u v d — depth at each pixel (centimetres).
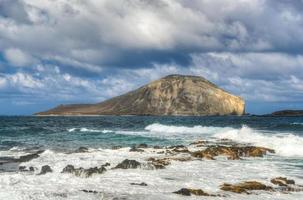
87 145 3662
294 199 1467
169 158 2531
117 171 2023
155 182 1750
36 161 2414
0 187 1584
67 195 1447
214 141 3881
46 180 1747
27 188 1569
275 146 3084
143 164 2141
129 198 1416
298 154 2822
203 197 1458
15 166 2252
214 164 2338
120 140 4216
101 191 1530
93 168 1952
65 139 4344
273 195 1524
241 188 1584
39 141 4094
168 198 1427
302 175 1970
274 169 2164
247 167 2230
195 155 2645
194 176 1922
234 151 2809
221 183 1747
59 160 2462
